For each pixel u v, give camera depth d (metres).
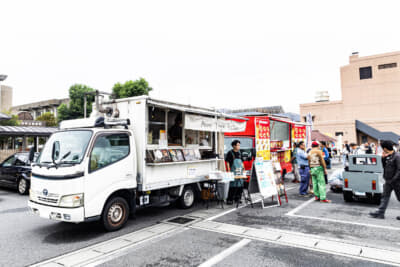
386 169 6.01
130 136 5.77
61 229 5.53
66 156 5.03
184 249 4.36
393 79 33.03
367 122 33.78
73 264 3.85
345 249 4.26
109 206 5.21
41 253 4.27
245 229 5.34
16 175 9.68
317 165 8.00
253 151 9.25
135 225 5.73
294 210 6.93
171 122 7.18
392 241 4.59
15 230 5.48
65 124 6.11
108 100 6.43
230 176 7.16
